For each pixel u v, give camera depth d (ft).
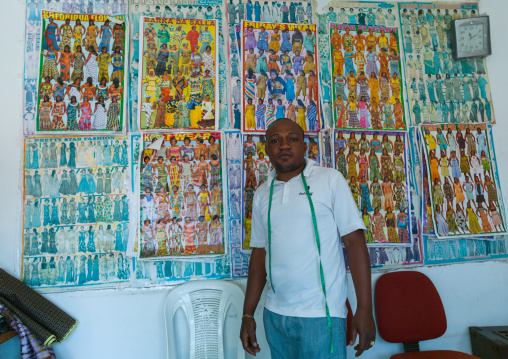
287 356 4.38
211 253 5.80
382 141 6.34
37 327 5.06
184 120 5.99
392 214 6.22
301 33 6.36
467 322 6.29
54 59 5.90
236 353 5.55
